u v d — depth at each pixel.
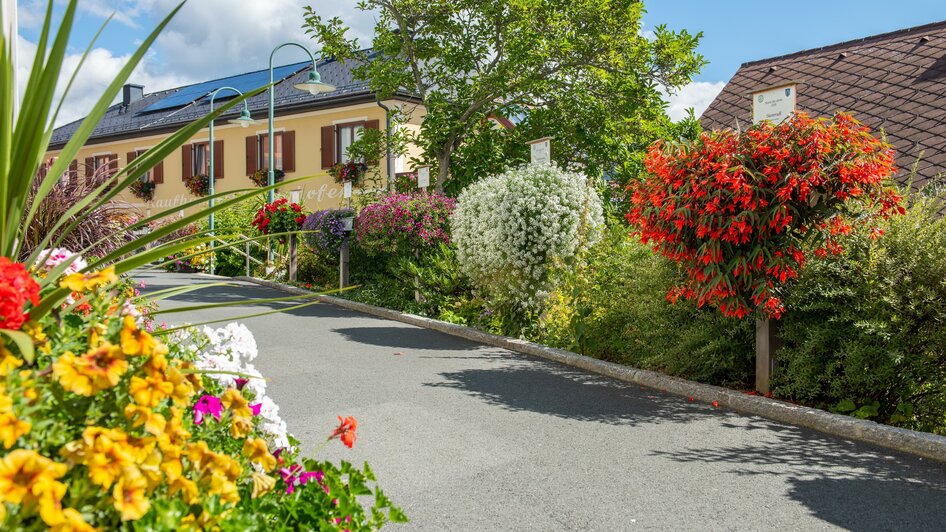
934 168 11.42
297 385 6.99
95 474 1.64
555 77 16.67
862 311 5.90
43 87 2.24
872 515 3.91
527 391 6.86
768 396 6.37
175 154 29.61
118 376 1.84
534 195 9.95
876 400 5.97
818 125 6.00
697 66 15.71
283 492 2.40
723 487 4.32
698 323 6.98
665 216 6.36
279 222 18.33
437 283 12.76
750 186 5.87
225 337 3.54
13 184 2.32
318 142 25.38
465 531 3.66
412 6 17.02
